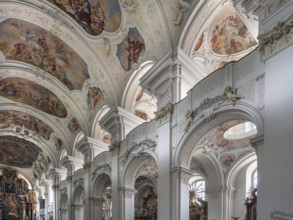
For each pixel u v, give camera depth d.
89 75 17.86
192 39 11.97
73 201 24.16
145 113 18.72
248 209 15.57
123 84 16.23
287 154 6.55
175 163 11.02
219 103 9.25
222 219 16.58
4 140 34.34
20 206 41.03
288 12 7.11
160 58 12.33
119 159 15.98
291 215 6.22
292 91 6.69
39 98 23.50
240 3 8.55
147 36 13.24
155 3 11.73
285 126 6.71
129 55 15.00
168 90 12.08
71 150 25.56
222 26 12.08
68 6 14.60
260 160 7.43
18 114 26.52
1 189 40.47
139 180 24.31
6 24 15.91
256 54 8.33
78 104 20.72
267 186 6.94
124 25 13.88
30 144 34.09
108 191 28.17
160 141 11.98
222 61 13.22
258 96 8.03
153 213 23.66
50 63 19.06
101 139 20.98
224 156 16.55
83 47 16.25
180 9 11.62
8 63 18.97
